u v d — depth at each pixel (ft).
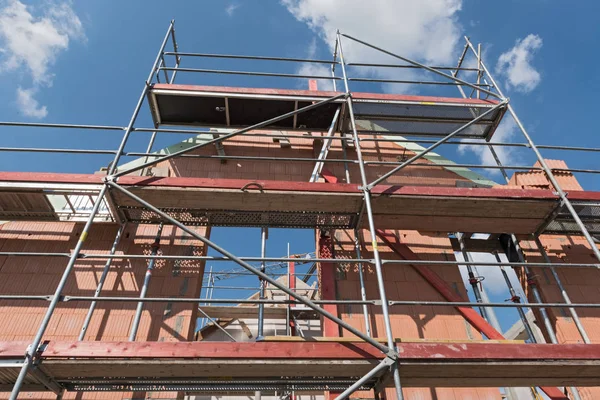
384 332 18.88
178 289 18.78
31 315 17.66
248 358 12.23
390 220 19.47
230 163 23.59
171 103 22.95
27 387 13.37
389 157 24.98
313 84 28.04
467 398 17.63
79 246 13.97
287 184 17.16
